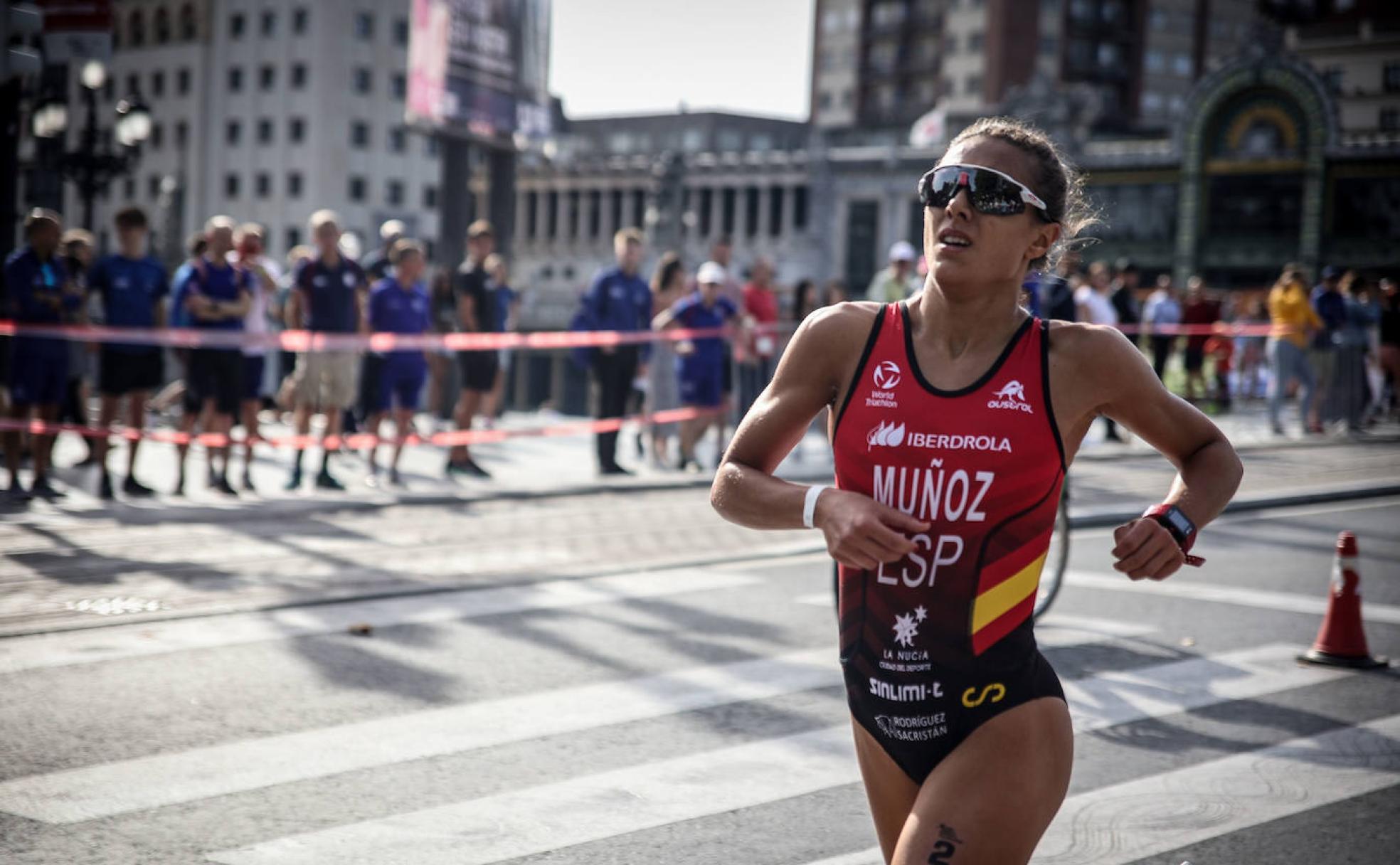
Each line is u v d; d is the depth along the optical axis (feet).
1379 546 32.78
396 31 285.02
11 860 11.98
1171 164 184.75
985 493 7.53
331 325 37.14
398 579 25.11
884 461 7.71
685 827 13.33
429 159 293.84
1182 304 80.02
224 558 26.45
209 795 13.85
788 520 7.57
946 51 286.87
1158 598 25.73
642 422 45.29
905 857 7.23
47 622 20.90
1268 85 178.09
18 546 26.89
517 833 13.05
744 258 259.60
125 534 28.66
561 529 31.78
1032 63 277.23
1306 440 59.62
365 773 14.70
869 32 299.79
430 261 294.46
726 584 25.85
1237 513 38.11
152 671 18.47
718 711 17.39
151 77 296.10
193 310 34.47
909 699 7.70
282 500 34.68
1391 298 73.41
